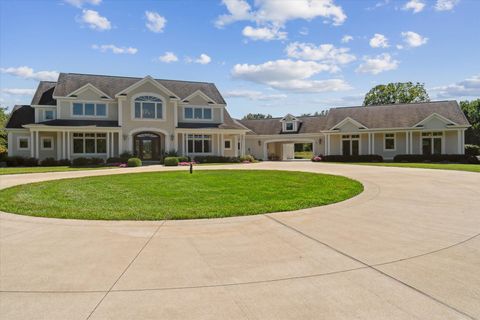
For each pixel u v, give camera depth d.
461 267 4.25
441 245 5.15
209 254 4.86
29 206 8.35
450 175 15.50
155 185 12.30
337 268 4.27
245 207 8.03
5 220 6.95
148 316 3.14
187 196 9.80
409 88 58.59
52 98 30.17
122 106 29.03
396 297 3.46
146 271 4.22
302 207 8.11
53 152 29.06
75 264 4.46
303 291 3.64
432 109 34.38
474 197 9.45
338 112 38.34
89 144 28.83
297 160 39.78
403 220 6.80
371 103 61.12
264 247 5.16
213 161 30.94
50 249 5.09
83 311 3.23
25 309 3.27
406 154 33.19
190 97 32.62
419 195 9.80
